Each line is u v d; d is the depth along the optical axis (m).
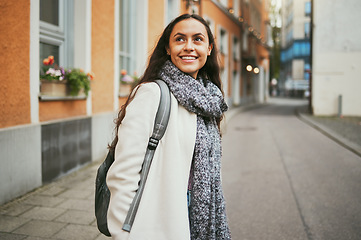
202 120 1.50
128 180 1.28
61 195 4.27
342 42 17.11
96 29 6.37
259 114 19.53
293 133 11.18
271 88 59.75
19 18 4.18
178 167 1.36
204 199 1.43
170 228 1.31
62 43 5.76
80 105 5.82
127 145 1.29
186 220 1.35
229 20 22.48
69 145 5.30
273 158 7.25
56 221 3.46
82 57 5.97
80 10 5.95
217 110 1.50
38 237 3.08
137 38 8.97
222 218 1.55
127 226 1.26
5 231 3.19
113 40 7.13
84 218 3.55
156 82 1.44
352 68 17.06
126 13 8.39
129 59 8.66
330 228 3.59
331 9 17.11
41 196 4.21
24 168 4.23
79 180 4.96
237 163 6.79
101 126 6.46
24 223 3.39
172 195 1.33
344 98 17.20
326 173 5.92
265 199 4.54
